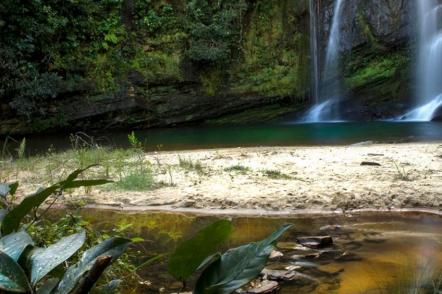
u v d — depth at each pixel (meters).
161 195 5.90
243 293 2.79
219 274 1.18
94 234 3.29
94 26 17.02
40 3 15.64
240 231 4.44
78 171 1.55
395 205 5.30
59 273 1.57
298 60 19.09
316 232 4.35
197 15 18.12
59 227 2.97
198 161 8.35
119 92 17.11
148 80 17.53
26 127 15.90
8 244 1.23
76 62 16.67
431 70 19.14
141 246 3.90
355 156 8.69
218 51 17.75
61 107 16.39
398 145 10.59
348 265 3.36
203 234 1.20
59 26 16.14
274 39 19.05
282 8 19.19
